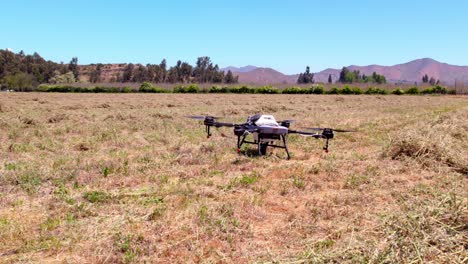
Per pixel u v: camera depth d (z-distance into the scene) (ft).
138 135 44.62
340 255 14.85
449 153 31.83
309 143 41.65
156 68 411.13
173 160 31.71
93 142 39.19
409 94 203.21
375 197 23.53
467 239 15.52
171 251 16.12
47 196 22.71
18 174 25.88
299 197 23.57
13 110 68.28
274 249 16.52
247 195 23.52
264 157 33.73
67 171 27.45
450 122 50.14
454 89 214.69
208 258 15.65
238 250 16.38
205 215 19.69
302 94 184.96
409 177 28.14
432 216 17.28
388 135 44.80
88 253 15.83
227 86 197.06
